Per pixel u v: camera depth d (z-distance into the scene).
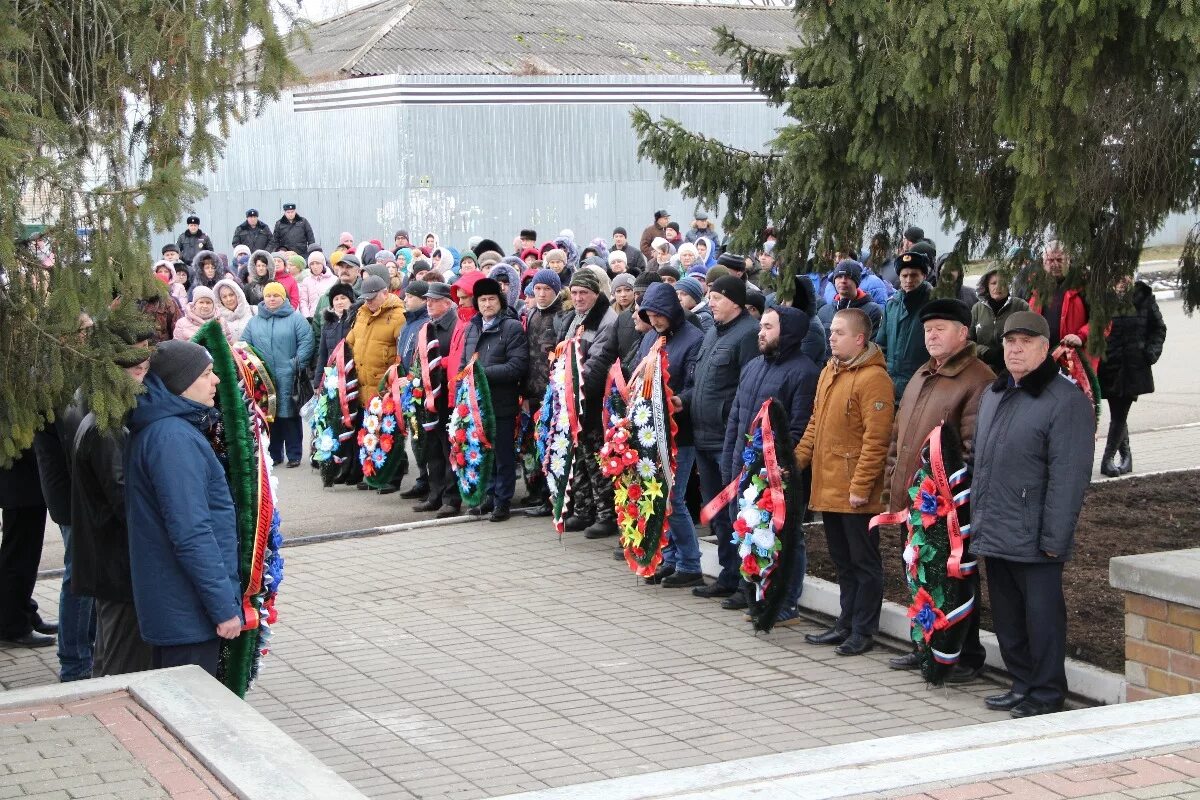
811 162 8.16
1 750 5.05
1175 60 6.73
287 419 14.60
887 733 6.62
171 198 6.06
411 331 12.54
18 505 8.27
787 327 8.42
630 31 33.09
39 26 6.41
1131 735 5.08
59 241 5.95
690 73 30.97
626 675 7.65
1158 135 7.78
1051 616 6.70
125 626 6.44
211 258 19.78
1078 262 8.80
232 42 6.39
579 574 9.95
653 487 9.36
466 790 6.02
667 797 4.60
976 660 7.48
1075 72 6.70
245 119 6.64
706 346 9.31
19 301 5.99
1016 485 6.71
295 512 12.47
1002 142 7.98
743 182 9.20
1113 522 9.99
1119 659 7.13
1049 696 6.73
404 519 12.08
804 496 9.11
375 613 9.06
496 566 10.23
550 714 7.03
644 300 9.55
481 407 11.48
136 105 6.57
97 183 6.25
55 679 7.87
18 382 6.04
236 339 14.66
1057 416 6.65
